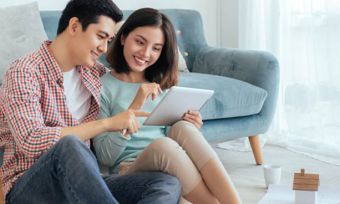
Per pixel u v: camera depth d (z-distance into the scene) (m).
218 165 1.69
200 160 1.69
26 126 1.46
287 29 3.40
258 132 2.91
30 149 1.46
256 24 3.49
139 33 1.93
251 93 2.78
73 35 1.59
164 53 1.99
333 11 3.18
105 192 1.28
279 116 3.41
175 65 2.01
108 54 2.03
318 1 3.24
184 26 3.33
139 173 1.58
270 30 3.44
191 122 1.85
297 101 3.37
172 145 1.65
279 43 3.41
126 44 1.97
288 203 1.86
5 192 1.54
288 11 3.38
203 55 3.27
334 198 1.88
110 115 1.98
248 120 2.84
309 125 3.33
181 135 1.74
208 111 2.62
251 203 2.40
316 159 3.09
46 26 2.69
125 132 1.62
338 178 2.74
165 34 1.96
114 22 1.62
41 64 1.57
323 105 3.27
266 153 3.22
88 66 1.64
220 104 2.66
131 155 1.94
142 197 1.48
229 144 3.35
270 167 2.60
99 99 1.79
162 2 3.56
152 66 2.02
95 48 1.60
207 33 3.89
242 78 2.96
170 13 3.29
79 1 1.58
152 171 1.65
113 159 1.90
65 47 1.61
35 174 1.41
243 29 3.55
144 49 1.94
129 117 1.59
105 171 2.03
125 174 1.62
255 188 2.59
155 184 1.50
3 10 2.31
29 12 2.35
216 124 2.72
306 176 1.82
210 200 1.69
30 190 1.43
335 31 3.19
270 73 2.88
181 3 3.68
